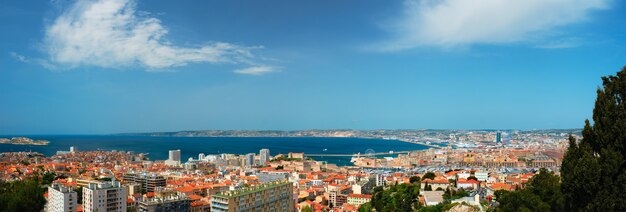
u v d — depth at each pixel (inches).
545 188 5984.3
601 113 4618.6
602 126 4616.1
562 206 5502.0
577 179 4549.7
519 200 5954.7
